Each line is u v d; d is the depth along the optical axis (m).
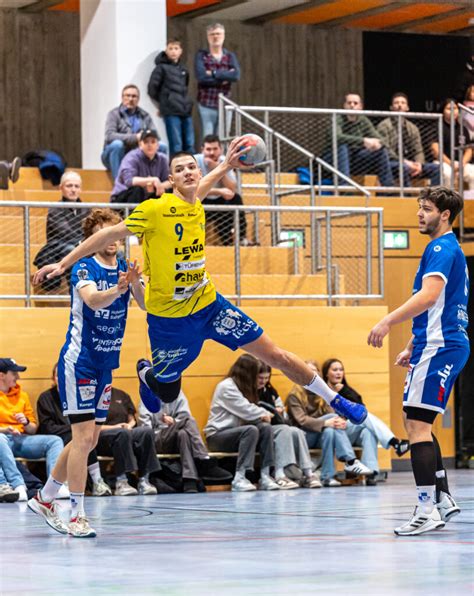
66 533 8.02
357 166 17.97
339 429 13.54
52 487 8.09
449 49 23.28
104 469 12.98
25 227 13.23
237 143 7.57
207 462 12.92
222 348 13.81
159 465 12.55
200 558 6.49
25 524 8.96
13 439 12.21
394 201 17.09
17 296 13.15
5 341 12.92
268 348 7.43
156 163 15.52
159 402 8.27
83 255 7.33
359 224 16.73
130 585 5.43
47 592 5.22
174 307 7.34
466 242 17.25
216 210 14.48
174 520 9.09
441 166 17.14
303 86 22.86
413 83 23.20
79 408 7.85
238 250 14.20
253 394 13.25
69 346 7.86
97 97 18.19
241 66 22.41
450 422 17.14
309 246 16.53
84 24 18.45
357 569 5.89
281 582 5.45
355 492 12.20
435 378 7.50
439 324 7.52
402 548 6.80
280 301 14.94
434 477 7.61
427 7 21.23
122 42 17.83
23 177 17.11
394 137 18.22
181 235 7.25
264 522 8.78
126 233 7.24
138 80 17.92
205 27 22.20
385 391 14.59
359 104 18.30
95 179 17.38
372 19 22.31
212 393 13.76
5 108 21.22
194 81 22.05
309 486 13.18
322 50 22.95
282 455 13.11
